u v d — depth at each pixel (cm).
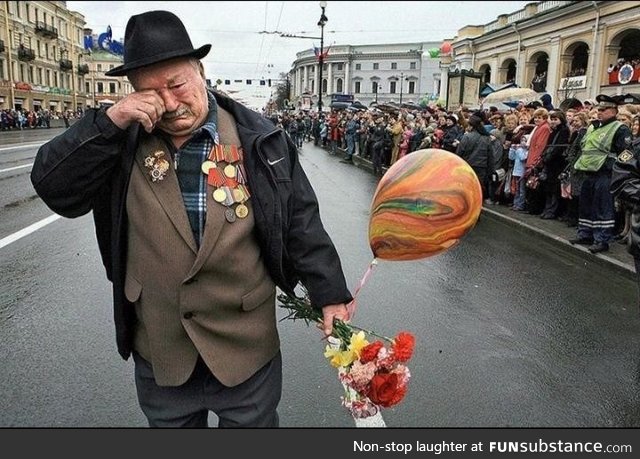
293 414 299
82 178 162
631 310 488
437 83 8025
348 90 8656
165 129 166
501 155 985
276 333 190
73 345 378
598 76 2544
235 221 169
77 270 557
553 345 407
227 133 173
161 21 156
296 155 187
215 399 178
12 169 1423
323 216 926
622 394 336
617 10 2391
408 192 148
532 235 798
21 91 5484
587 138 671
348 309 186
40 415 292
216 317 171
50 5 6231
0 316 429
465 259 664
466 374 356
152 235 165
